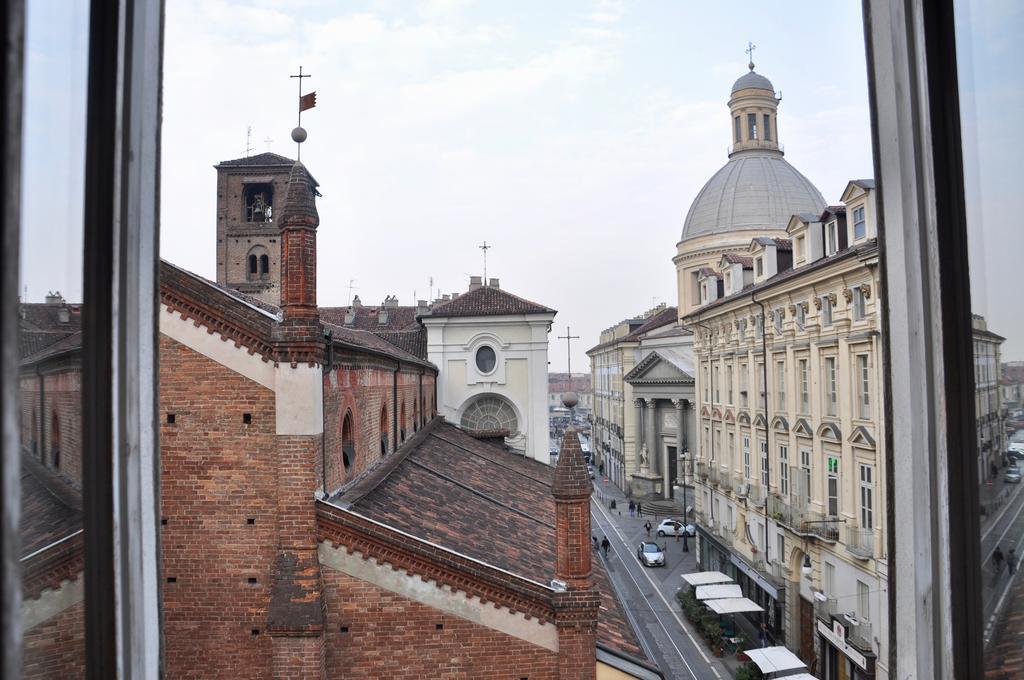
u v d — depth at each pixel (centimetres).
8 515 122
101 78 223
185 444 1257
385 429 2244
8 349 122
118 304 227
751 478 3644
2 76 124
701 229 6725
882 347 266
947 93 242
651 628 3700
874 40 262
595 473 9531
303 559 1222
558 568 1295
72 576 211
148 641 237
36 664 196
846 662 2619
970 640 234
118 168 226
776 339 3253
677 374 6328
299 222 1245
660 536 5778
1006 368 238
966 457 238
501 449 3581
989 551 237
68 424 215
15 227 125
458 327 3862
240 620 1234
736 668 3153
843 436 2595
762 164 6831
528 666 1263
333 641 1234
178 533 1250
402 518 1608
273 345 1251
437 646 1249
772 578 3272
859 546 2469
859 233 2577
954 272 240
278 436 1241
